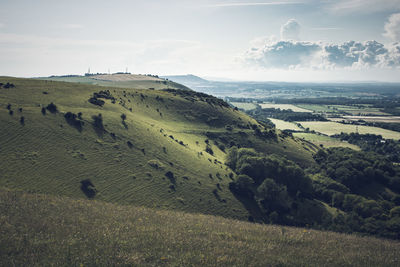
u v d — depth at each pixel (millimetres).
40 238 28125
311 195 108562
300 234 41312
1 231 28797
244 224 50875
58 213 39062
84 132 88750
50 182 64562
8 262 22297
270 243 33438
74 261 23125
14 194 47469
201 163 102625
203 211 77938
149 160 89750
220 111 175250
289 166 110562
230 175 103125
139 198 72000
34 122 83000
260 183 103250
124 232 32938
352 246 37156
